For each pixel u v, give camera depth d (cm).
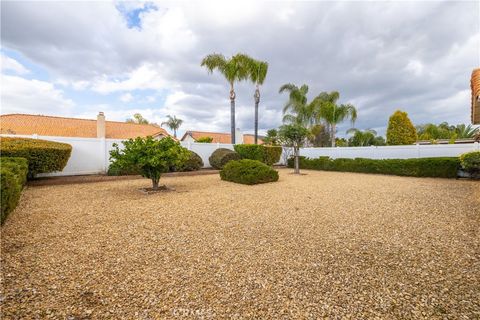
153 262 268
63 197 642
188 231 376
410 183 967
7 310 179
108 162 1206
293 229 387
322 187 850
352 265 261
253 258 279
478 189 791
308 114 2214
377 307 188
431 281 227
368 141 2655
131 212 489
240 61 2020
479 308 185
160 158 728
